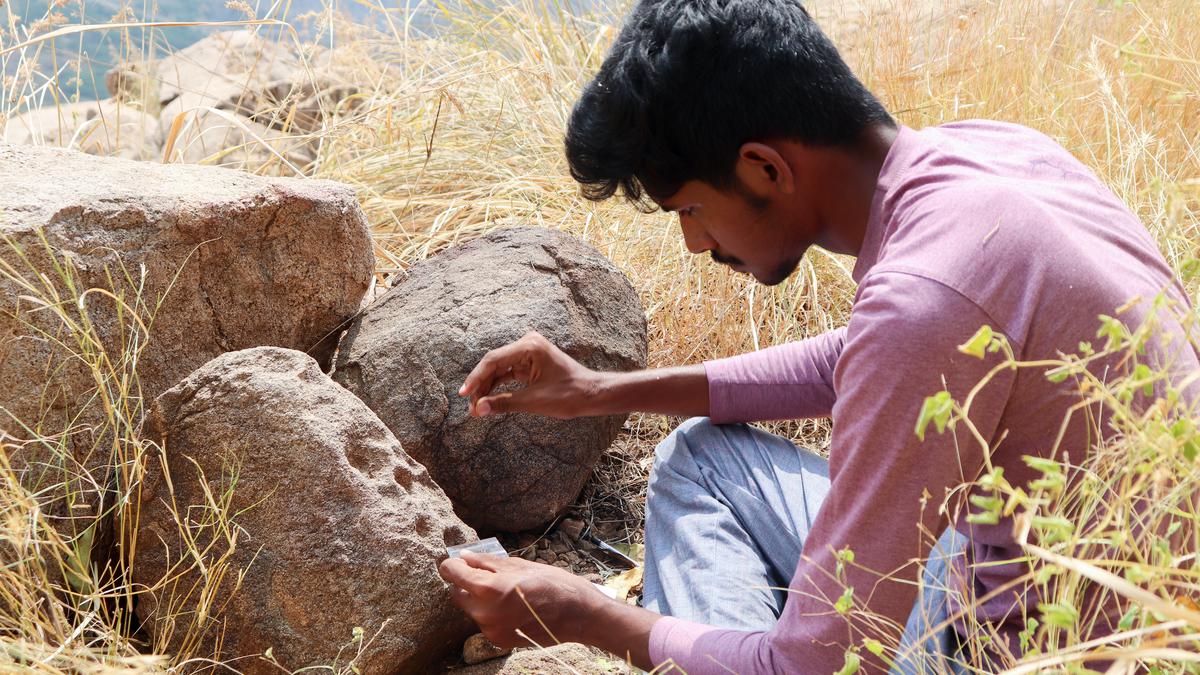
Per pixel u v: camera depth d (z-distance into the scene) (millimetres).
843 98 1333
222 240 1902
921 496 1209
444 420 2018
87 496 1696
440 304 2125
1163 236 2254
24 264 1597
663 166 1391
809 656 1307
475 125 3709
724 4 1328
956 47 3479
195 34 4715
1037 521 889
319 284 2102
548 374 1896
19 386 1604
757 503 1837
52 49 2912
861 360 1211
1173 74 3078
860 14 3541
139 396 1703
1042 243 1209
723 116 1317
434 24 4316
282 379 1636
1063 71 3279
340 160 3674
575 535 2201
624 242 2977
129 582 1681
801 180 1362
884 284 1213
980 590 1436
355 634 1518
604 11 4004
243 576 1585
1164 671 1004
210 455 1624
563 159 3416
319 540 1597
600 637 1517
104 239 1729
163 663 1534
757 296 2775
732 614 1651
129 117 3807
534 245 2240
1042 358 1208
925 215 1257
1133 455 1008
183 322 1870
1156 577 965
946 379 1177
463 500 2074
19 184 1751
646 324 2326
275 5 3168
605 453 2412
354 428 1662
